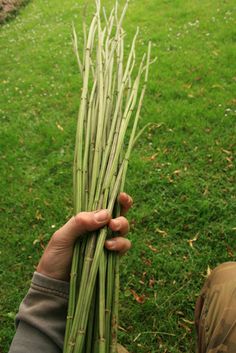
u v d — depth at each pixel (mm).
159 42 5496
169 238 2809
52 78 5184
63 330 1203
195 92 4270
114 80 1409
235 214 2881
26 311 1179
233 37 5242
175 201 3061
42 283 1198
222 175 3205
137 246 2771
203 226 2836
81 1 8016
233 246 2684
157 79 4602
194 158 3426
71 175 3543
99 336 1171
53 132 4078
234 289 1060
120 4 7266
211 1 6574
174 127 3791
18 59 5969
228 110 3887
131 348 2252
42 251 2932
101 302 1183
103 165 1288
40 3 8656
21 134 4156
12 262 2889
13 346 1155
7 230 3119
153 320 2359
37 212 3217
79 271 1201
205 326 1125
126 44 5621
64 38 6328
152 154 3545
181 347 2229
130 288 2543
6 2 8312
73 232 1166
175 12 6414
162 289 2504
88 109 1369
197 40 5348
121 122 1354
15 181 3561
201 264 2605
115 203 1282
